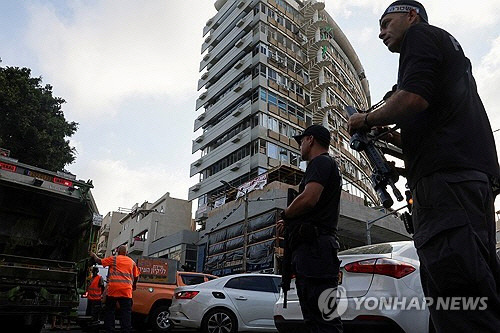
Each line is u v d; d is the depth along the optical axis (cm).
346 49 4744
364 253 430
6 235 823
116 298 702
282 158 3391
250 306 842
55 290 718
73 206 844
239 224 2819
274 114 3494
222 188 3581
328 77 4031
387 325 365
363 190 4009
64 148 2359
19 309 665
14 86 2194
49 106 2383
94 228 830
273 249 2398
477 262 133
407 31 166
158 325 936
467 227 137
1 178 730
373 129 197
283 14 4047
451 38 162
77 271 772
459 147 148
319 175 250
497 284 140
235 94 3791
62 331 999
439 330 143
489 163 149
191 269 3322
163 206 4862
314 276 236
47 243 870
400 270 382
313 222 247
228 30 4359
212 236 3119
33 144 2198
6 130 2131
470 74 165
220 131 3866
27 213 835
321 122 3694
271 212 2530
